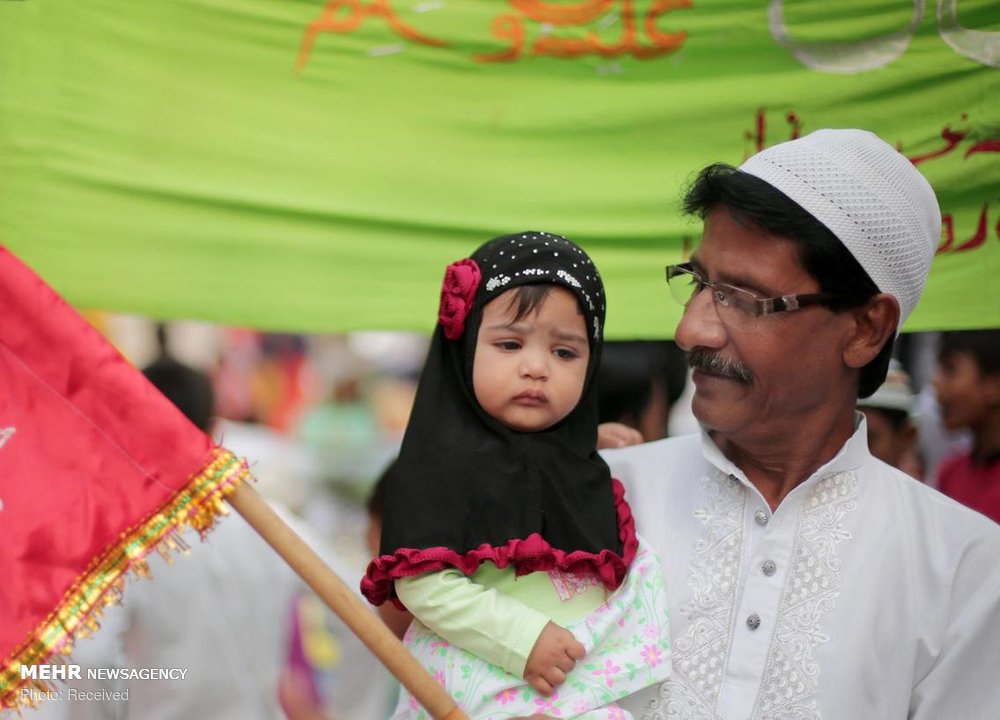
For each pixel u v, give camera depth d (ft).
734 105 13.33
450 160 13.20
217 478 8.69
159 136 12.70
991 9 13.20
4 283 8.79
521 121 13.26
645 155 13.35
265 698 11.12
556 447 9.73
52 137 12.45
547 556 9.27
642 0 13.28
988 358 17.49
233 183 12.85
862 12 13.24
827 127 13.33
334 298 13.06
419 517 9.36
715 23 13.28
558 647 8.91
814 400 9.46
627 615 9.35
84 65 12.50
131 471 8.71
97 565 8.62
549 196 13.29
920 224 9.49
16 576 8.56
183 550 8.68
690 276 9.71
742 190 9.14
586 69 13.29
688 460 10.28
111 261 12.62
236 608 11.11
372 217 13.07
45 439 8.74
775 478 9.84
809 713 9.10
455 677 9.14
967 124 13.28
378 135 13.10
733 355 9.26
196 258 12.79
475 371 9.68
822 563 9.45
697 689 9.37
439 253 13.20
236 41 12.81
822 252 9.05
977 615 9.35
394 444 20.34
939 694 9.31
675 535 9.93
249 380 19.52
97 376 8.75
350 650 11.58
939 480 17.76
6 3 12.34
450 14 13.12
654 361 15.58
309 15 12.91
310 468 19.63
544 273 9.61
